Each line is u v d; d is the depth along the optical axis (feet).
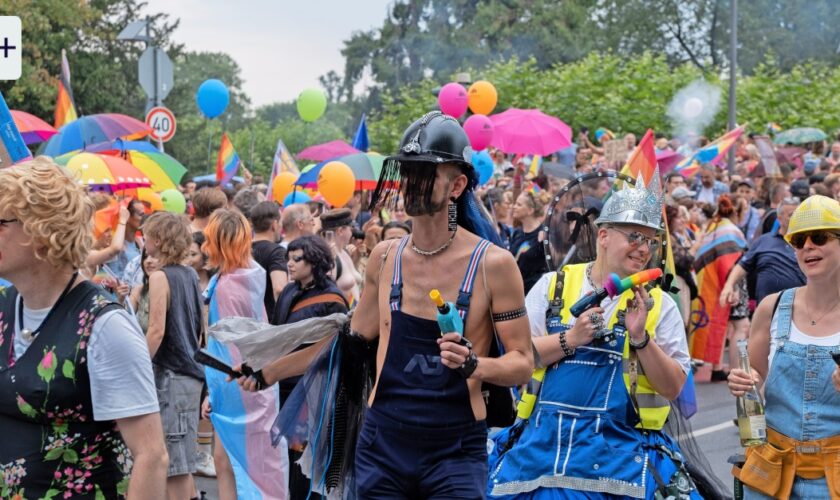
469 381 11.50
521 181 44.62
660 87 81.61
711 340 34.71
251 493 18.74
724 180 56.24
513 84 85.25
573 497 13.26
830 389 12.94
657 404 13.71
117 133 36.70
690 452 14.49
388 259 12.02
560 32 131.75
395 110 87.56
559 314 14.03
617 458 13.33
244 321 13.25
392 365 11.66
